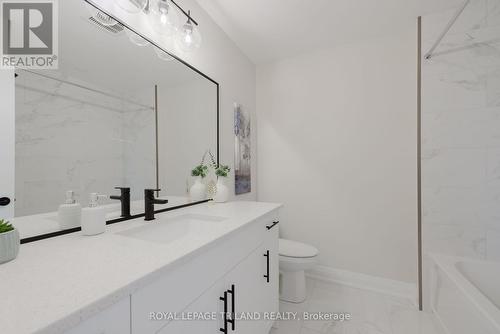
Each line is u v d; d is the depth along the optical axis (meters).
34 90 0.78
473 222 1.65
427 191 1.78
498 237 1.59
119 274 0.53
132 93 1.14
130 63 1.12
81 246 0.72
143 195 1.20
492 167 1.61
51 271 0.55
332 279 2.21
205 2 1.62
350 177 2.18
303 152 2.38
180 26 1.43
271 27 1.92
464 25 1.68
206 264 0.79
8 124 0.71
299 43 2.18
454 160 1.70
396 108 2.00
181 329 0.67
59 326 0.37
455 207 1.70
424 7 1.70
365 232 2.12
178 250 0.69
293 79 2.43
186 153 1.50
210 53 1.77
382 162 2.06
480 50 1.64
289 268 1.83
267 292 1.36
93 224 0.83
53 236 0.80
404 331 1.52
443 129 1.73
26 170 0.75
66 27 0.87
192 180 1.56
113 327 0.48
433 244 1.76
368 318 1.66
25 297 0.44
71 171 0.88
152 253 0.66
